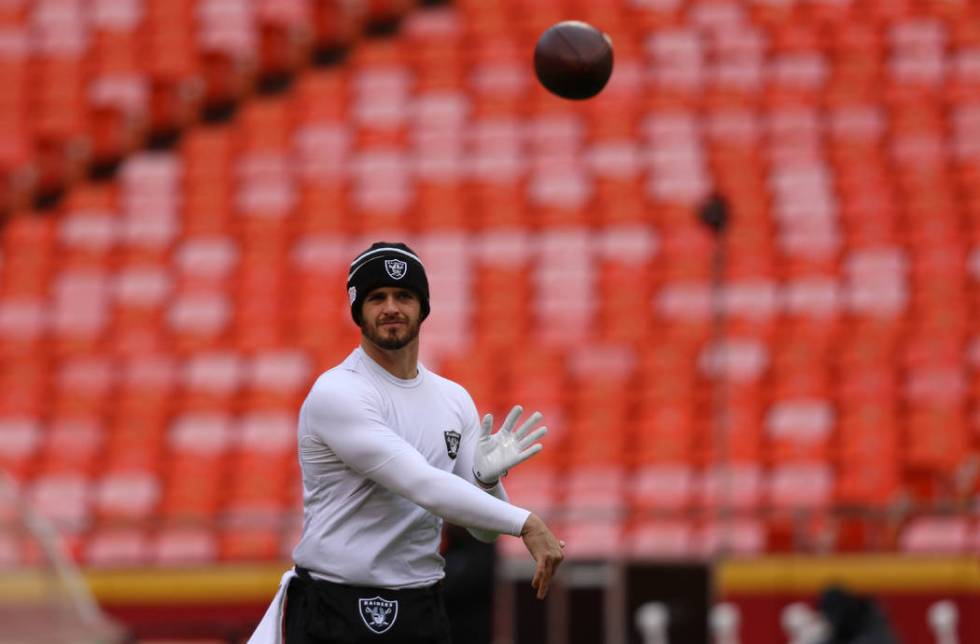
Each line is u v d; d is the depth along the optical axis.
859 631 36.91
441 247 68.19
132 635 36.78
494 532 16.44
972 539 48.19
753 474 54.25
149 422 59.34
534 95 76.69
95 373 62.16
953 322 61.59
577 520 47.28
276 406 59.72
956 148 71.62
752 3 81.25
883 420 55.88
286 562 45.75
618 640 40.91
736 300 63.53
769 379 58.16
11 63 80.75
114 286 68.06
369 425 16.02
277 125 76.69
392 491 15.88
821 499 53.09
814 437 55.53
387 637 16.38
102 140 78.06
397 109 76.88
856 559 44.09
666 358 59.78
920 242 66.00
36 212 75.56
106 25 82.44
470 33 81.19
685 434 56.12
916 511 45.34
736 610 44.12
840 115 73.94
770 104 74.94
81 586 37.28
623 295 64.56
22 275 69.12
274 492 55.78
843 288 63.72
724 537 45.31
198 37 81.25
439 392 16.94
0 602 36.53
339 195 71.81
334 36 82.56
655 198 69.81
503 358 60.22
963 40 78.12
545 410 57.72
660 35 79.25
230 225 70.88
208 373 61.59
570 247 67.38
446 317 64.12
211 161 74.81
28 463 58.31
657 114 74.81
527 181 71.38
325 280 67.25
